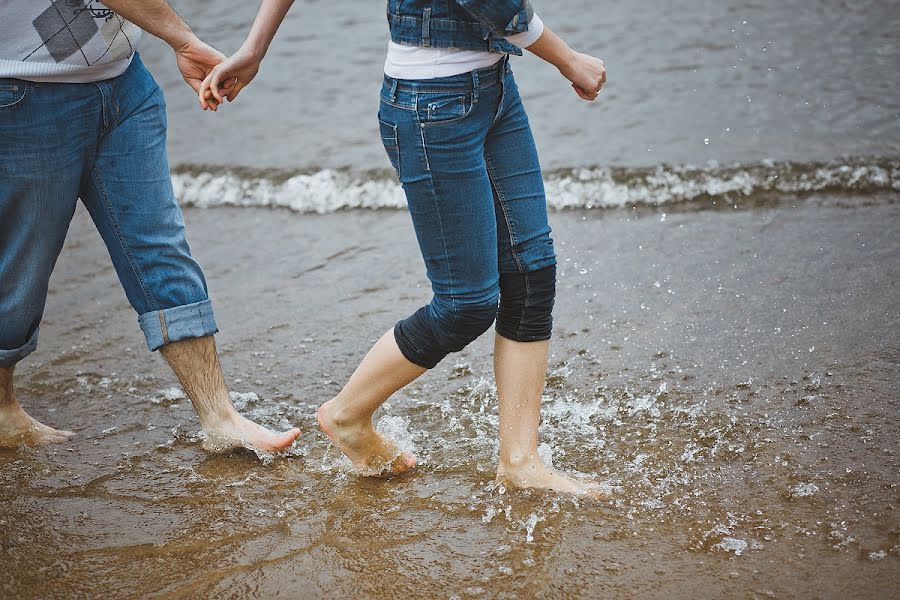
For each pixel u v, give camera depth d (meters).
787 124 5.76
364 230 5.12
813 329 3.67
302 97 6.75
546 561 2.48
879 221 4.65
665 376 3.43
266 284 4.53
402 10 2.32
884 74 6.32
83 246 5.12
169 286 2.99
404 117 2.38
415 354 2.65
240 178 5.77
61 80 2.73
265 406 3.45
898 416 3.05
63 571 2.54
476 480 2.88
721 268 4.29
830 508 2.61
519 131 2.57
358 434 2.85
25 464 3.10
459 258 2.48
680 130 5.79
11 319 2.97
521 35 2.29
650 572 2.41
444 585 2.41
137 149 2.92
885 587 2.28
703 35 7.09
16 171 2.77
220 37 7.59
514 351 2.69
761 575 2.37
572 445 3.04
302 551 2.59
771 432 3.02
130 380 3.68
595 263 4.46
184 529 2.71
